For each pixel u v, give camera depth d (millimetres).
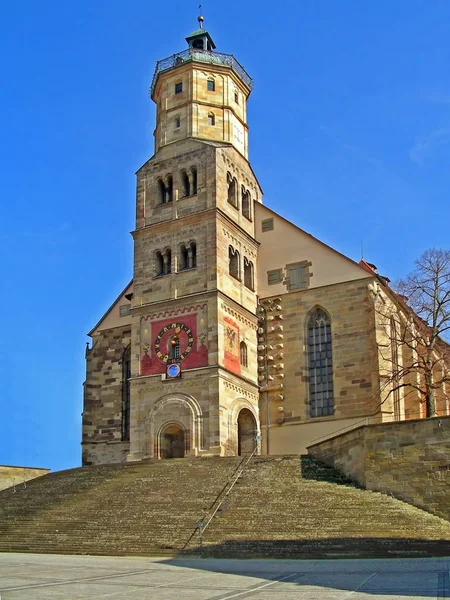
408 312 77312
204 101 84188
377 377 72812
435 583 26109
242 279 79438
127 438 84500
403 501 51625
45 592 25141
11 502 60531
